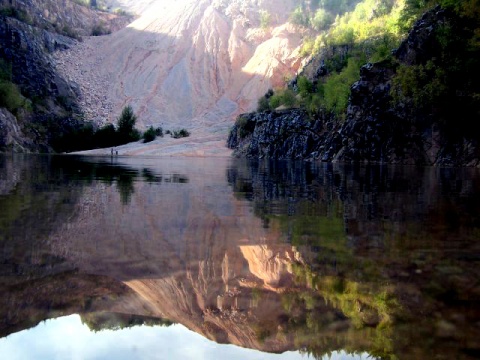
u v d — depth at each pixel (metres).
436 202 11.73
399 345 2.83
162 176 23.02
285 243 6.37
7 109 110.06
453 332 3.07
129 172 26.62
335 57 93.25
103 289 4.17
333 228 7.68
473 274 4.64
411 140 45.94
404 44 48.78
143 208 10.09
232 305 3.76
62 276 4.52
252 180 20.97
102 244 6.10
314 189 15.96
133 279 4.49
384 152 49.00
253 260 5.34
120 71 191.88
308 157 68.38
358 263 5.16
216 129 142.00
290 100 89.00
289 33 195.50
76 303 3.76
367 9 135.88
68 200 11.22
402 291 4.03
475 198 12.78
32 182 16.91
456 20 40.34
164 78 188.62
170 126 158.00
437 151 43.00
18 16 164.88
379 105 49.62
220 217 8.90
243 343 2.98
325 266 5.05
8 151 100.00
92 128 132.25
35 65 149.62
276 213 9.55
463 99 39.84
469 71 39.31
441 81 40.62
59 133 130.38
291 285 4.28
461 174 26.75
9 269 4.71
